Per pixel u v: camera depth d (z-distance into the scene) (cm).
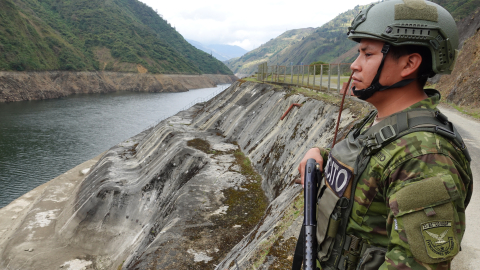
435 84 2795
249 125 2391
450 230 94
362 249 121
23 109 8769
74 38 16238
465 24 3819
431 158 100
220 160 1944
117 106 10025
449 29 114
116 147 3080
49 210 2375
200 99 12500
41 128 6519
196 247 1123
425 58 115
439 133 105
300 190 792
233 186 1579
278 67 2770
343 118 1191
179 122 3253
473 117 1438
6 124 6738
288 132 1673
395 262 100
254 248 610
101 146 5406
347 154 128
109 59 16175
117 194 1912
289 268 484
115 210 1866
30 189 3581
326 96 1616
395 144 109
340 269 129
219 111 3064
